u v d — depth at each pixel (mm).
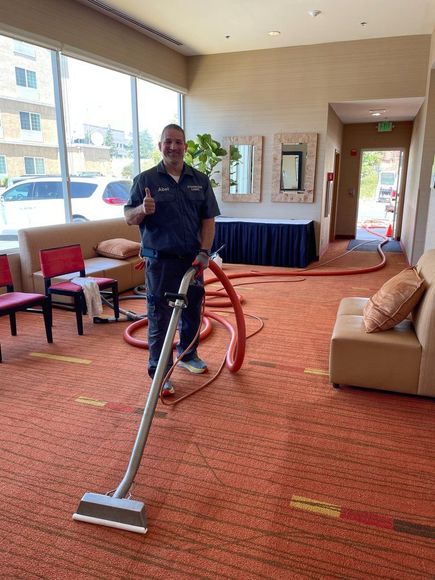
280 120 7402
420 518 1783
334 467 2092
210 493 1915
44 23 4789
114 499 1763
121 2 5254
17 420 2479
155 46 6797
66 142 5332
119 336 3816
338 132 9031
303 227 6879
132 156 6785
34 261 4641
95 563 1566
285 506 1843
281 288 5562
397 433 2367
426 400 2719
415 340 2689
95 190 5984
